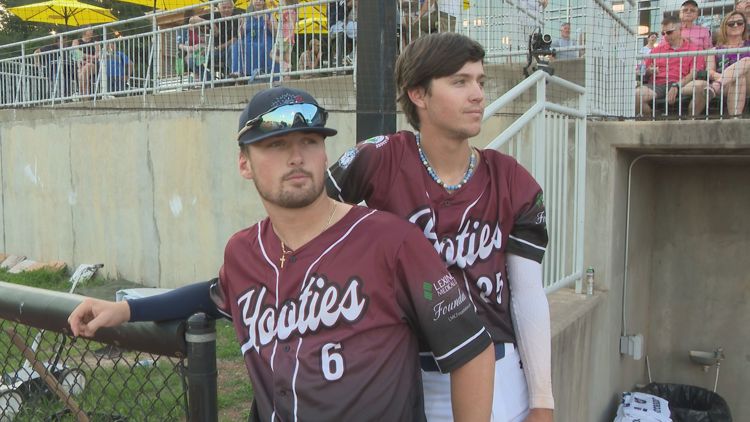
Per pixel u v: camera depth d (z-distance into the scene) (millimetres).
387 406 1701
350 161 2252
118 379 4410
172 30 11047
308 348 1716
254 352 1820
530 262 2242
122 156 11086
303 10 9641
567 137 5121
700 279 7266
